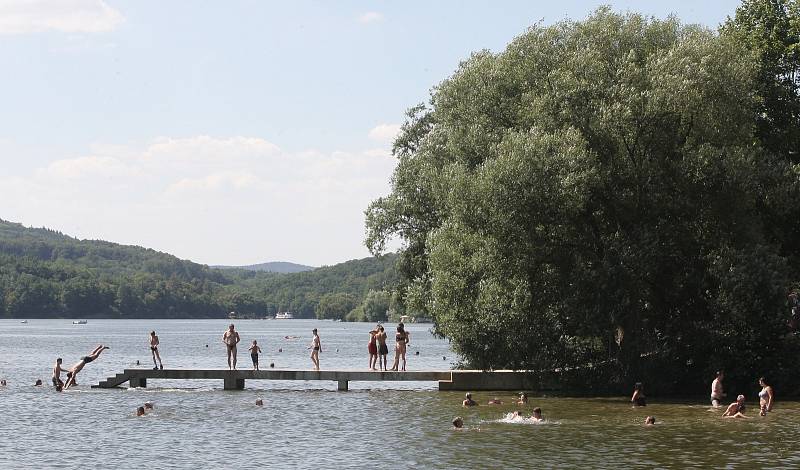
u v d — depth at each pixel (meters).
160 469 29.94
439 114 58.19
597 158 47.62
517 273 47.25
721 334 46.31
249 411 44.84
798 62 59.28
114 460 31.59
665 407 44.38
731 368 46.97
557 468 28.84
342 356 109.75
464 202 47.44
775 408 43.47
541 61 51.00
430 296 60.59
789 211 50.16
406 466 29.72
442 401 48.31
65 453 33.03
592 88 47.56
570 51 50.34
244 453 32.66
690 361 48.69
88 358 60.28
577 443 33.72
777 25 60.25
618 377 47.88
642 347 47.50
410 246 66.00
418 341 173.50
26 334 193.25
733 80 47.25
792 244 53.66
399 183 66.06
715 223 48.91
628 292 46.25
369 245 67.19
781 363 46.47
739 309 45.59
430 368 80.12
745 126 48.91
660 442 33.72
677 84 45.91
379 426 38.94
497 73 51.84
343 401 49.03
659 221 48.12
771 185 49.84
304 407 46.34
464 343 49.41
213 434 37.22
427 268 64.19
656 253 46.09
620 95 47.22
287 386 60.34
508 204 45.75
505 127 52.22
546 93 48.84
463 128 53.81
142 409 43.62
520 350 47.62
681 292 48.41
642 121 47.03
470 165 52.91
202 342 159.12
